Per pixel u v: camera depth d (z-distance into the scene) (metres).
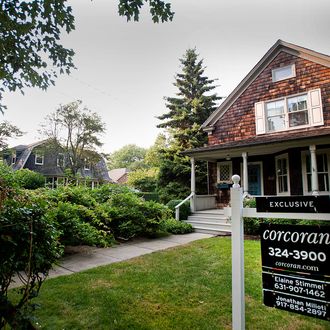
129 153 66.12
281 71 11.10
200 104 18.31
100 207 7.23
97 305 3.13
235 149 10.05
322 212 1.92
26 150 27.19
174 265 4.84
